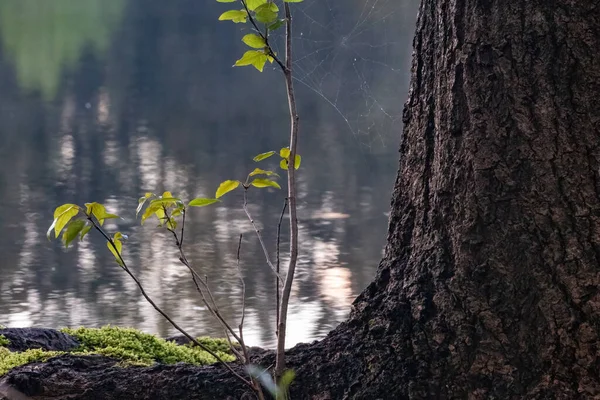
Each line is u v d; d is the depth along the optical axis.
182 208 2.12
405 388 2.10
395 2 16.06
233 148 12.58
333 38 16.30
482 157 2.07
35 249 7.50
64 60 21.27
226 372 2.28
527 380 2.03
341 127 13.66
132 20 27.45
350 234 7.97
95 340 3.02
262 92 17.56
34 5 30.66
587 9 1.98
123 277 6.59
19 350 2.95
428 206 2.22
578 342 1.99
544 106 2.01
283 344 2.10
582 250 1.99
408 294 2.19
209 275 6.63
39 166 11.18
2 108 15.70
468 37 2.09
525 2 2.02
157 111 15.72
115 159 11.72
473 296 2.07
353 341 2.25
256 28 2.06
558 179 2.01
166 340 3.26
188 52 22.16
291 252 2.09
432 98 2.22
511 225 2.04
